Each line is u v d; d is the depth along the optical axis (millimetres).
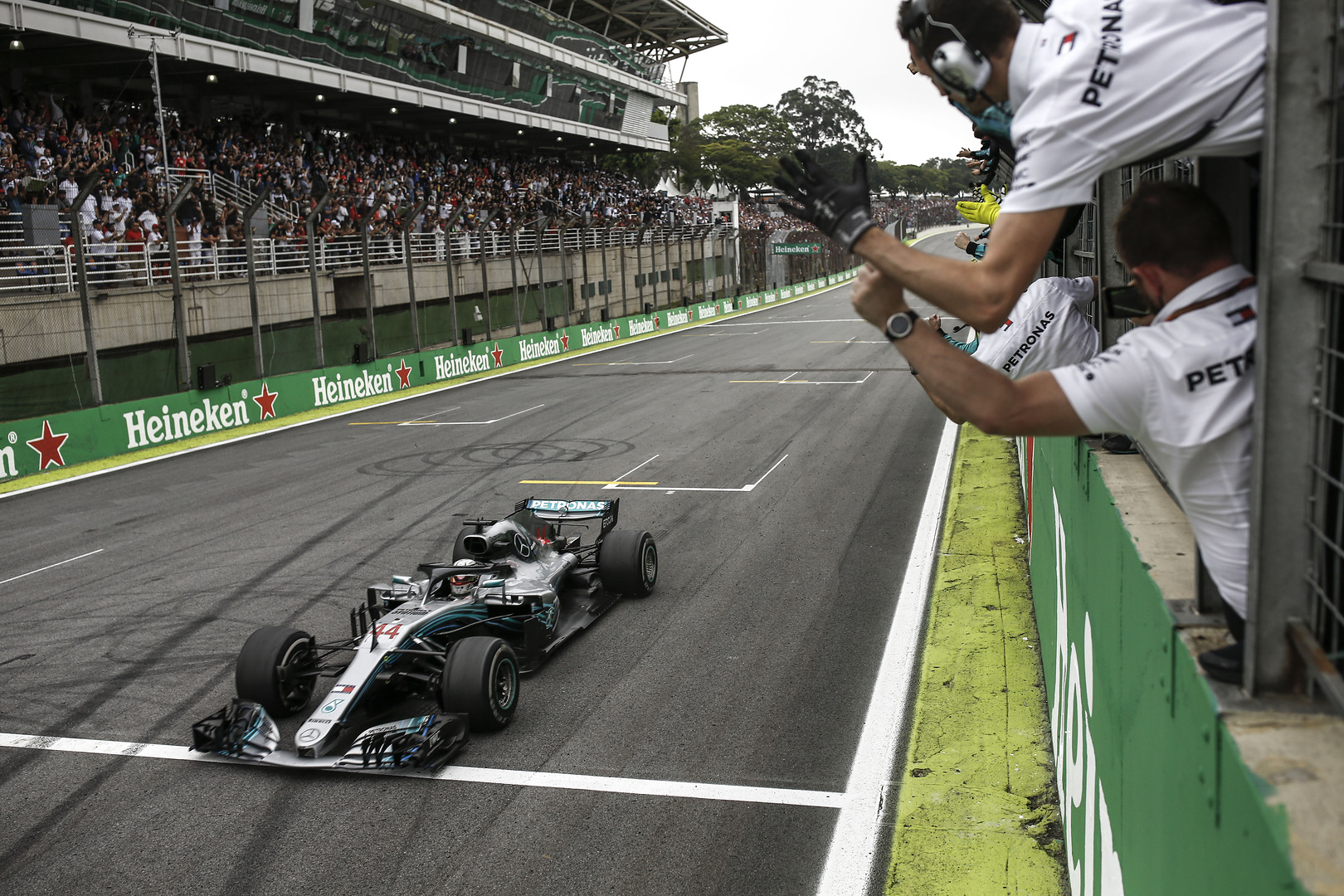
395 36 31516
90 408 15867
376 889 4270
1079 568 3709
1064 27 1763
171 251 17391
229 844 4660
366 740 5262
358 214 29109
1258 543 1526
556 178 46781
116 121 23750
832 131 112688
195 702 6379
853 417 17062
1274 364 1479
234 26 24875
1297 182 1448
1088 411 1780
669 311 42656
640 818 4746
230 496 12922
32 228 17359
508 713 5816
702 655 6855
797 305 55219
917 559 8844
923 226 121000
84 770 5461
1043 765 4832
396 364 23891
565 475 13312
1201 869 1648
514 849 4523
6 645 7582
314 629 7711
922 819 4453
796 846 4449
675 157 77562
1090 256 4441
